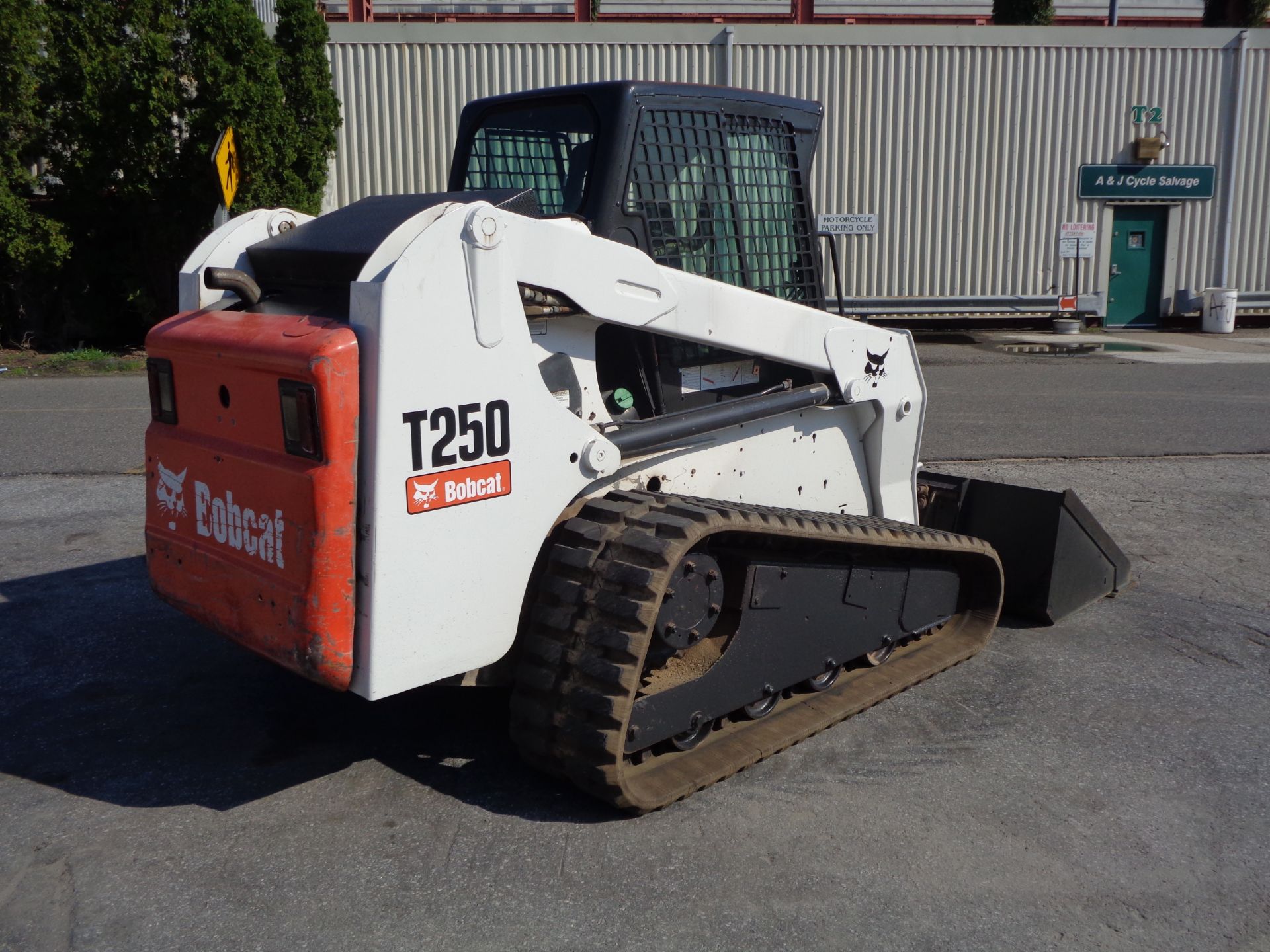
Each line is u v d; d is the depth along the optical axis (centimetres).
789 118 433
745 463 417
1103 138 1772
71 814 336
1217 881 307
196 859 312
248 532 323
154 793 350
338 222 364
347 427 294
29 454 845
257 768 367
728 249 411
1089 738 396
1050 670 461
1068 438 941
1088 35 1733
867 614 421
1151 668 464
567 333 360
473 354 310
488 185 432
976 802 350
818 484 451
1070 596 520
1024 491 518
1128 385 1240
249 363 313
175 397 358
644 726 336
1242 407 1094
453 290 303
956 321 1877
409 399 298
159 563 371
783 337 412
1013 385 1243
